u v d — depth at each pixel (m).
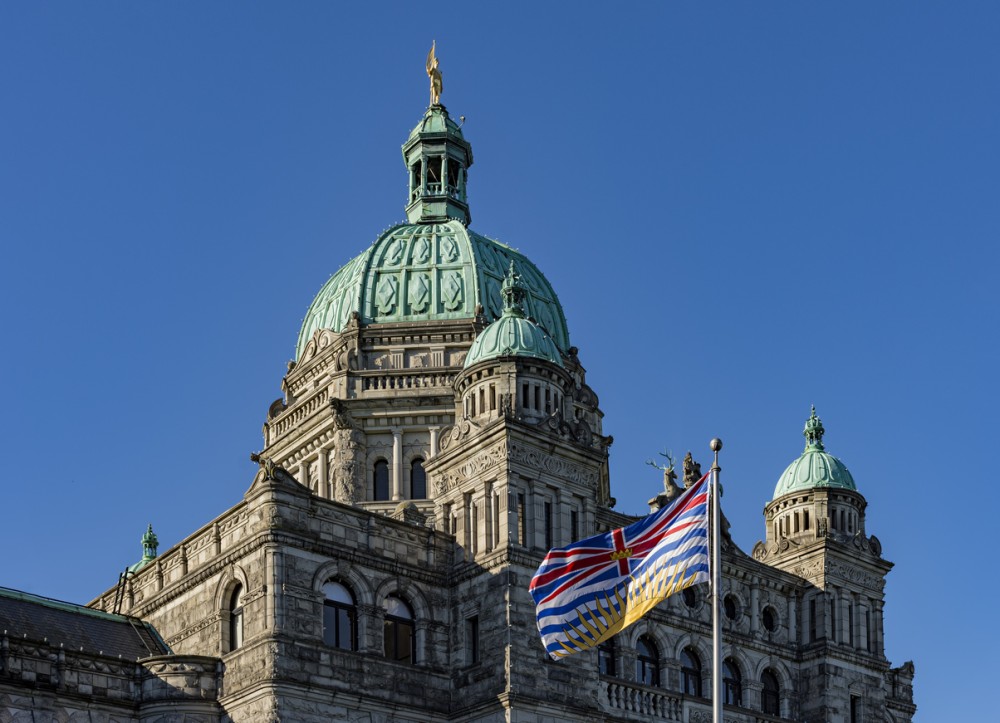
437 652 54.66
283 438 75.06
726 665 61.66
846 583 65.56
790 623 64.69
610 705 55.69
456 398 59.03
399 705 52.56
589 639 44.31
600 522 59.09
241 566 52.53
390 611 54.38
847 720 63.34
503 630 53.12
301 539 52.03
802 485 67.31
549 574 45.12
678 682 59.22
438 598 55.47
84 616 55.41
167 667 51.62
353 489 70.25
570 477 56.72
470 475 56.47
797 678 63.97
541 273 81.25
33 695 49.28
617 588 44.38
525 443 55.84
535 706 52.44
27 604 54.31
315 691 50.41
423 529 55.88
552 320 78.19
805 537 66.44
